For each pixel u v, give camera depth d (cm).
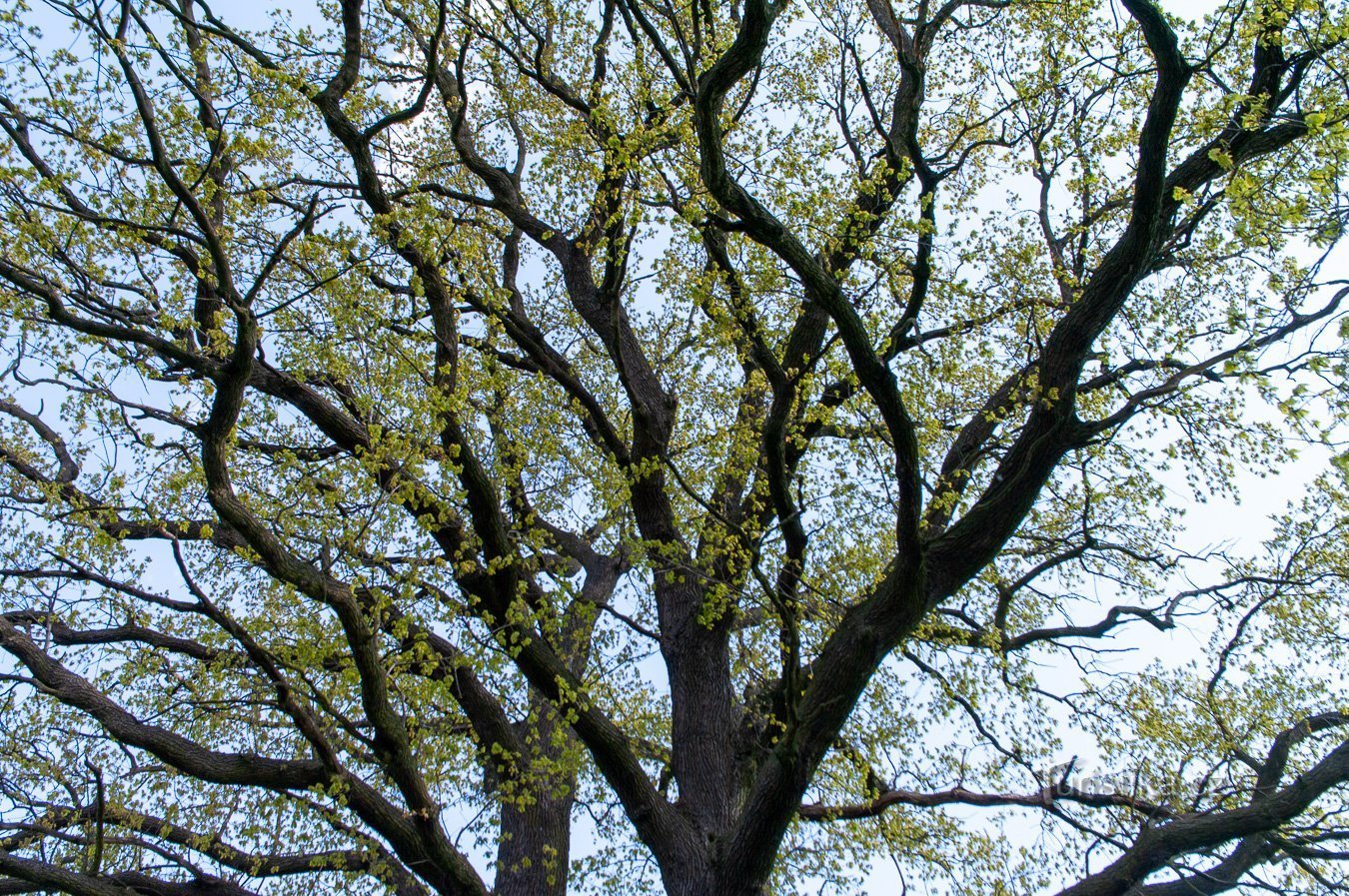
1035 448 776
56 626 899
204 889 805
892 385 686
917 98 824
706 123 608
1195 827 884
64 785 826
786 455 949
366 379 747
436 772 912
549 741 985
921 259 694
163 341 598
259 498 851
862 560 900
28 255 609
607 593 1186
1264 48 718
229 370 614
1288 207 570
